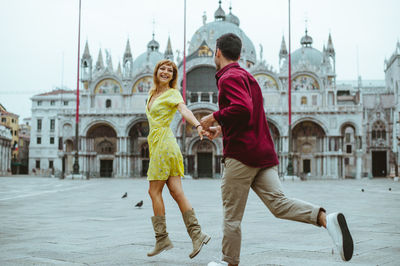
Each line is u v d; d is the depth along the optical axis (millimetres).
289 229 10562
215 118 5430
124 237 9352
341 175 80812
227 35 5891
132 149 84750
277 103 83125
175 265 6434
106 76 85438
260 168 5512
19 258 7004
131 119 82375
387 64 102875
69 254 7344
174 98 6902
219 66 5961
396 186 43188
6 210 16781
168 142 6863
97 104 85250
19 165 119188
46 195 27125
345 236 4875
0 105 116000
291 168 61812
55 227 11312
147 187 39375
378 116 93000
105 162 85312
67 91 114562
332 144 79250
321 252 7375
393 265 6340
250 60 96250
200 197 24859
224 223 5668
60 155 84500
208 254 7285
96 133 85125
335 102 81688
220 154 81812
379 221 12305
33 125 111562
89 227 11320
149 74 85312
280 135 80188
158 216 6879
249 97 5332
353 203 20016
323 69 83312
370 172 90812
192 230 6590
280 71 83688
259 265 6352
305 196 25734
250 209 16766
